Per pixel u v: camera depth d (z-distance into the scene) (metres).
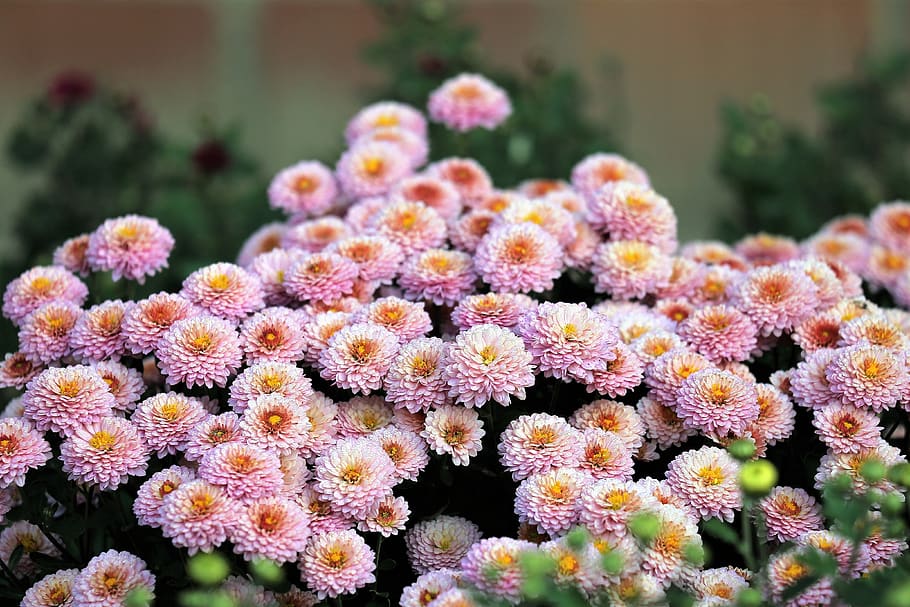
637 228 1.15
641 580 0.96
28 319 1.10
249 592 0.99
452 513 1.08
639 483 1.01
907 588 0.89
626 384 1.05
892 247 1.29
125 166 1.77
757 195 1.71
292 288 1.11
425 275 1.11
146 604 0.97
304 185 1.26
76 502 1.10
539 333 1.04
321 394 1.06
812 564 0.94
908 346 1.09
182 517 0.97
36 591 1.02
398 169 1.24
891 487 1.03
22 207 1.78
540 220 1.14
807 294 1.10
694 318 1.10
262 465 0.99
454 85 1.32
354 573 0.99
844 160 1.77
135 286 1.17
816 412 1.05
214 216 1.64
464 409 1.04
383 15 1.78
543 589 0.92
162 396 1.04
